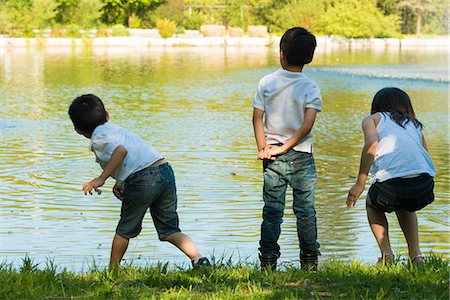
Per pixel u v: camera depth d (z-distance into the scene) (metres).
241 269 7.14
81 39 70.06
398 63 48.59
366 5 77.00
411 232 7.57
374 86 33.22
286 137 7.53
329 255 9.13
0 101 27.02
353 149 17.17
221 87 32.75
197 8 86.19
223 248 9.49
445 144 17.86
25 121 21.73
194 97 28.80
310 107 7.44
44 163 15.21
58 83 34.16
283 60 7.60
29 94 29.55
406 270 6.90
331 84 34.25
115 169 7.25
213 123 21.52
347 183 13.43
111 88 32.16
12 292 6.24
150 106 25.91
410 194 7.24
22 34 69.56
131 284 6.65
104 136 7.24
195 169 14.70
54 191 12.73
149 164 7.32
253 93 30.25
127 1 79.81
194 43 72.69
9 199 12.16
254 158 15.97
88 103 7.38
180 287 6.54
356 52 63.25
